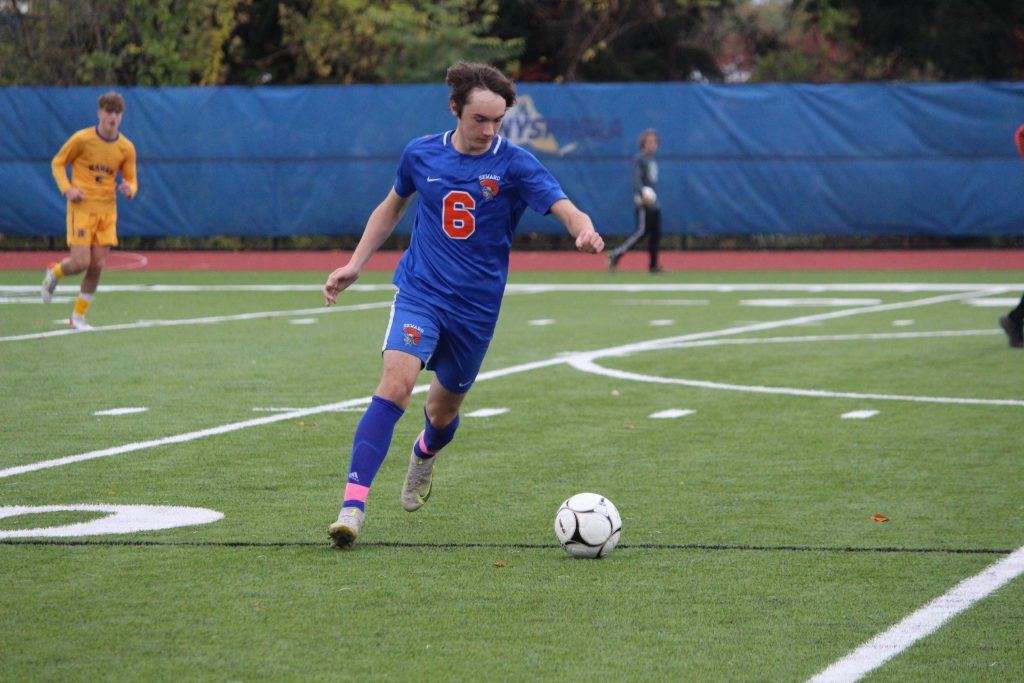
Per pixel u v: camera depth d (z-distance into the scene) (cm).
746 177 9462
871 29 12575
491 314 2102
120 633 1588
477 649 1538
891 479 2520
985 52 12250
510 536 2089
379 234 2172
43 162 9694
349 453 2777
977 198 9356
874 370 4084
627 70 12975
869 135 9375
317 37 11856
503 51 11812
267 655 1513
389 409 2038
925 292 7181
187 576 1839
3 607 1688
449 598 1742
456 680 1436
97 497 2350
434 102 9619
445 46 11625
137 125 9769
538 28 12838
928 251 9944
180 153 9769
